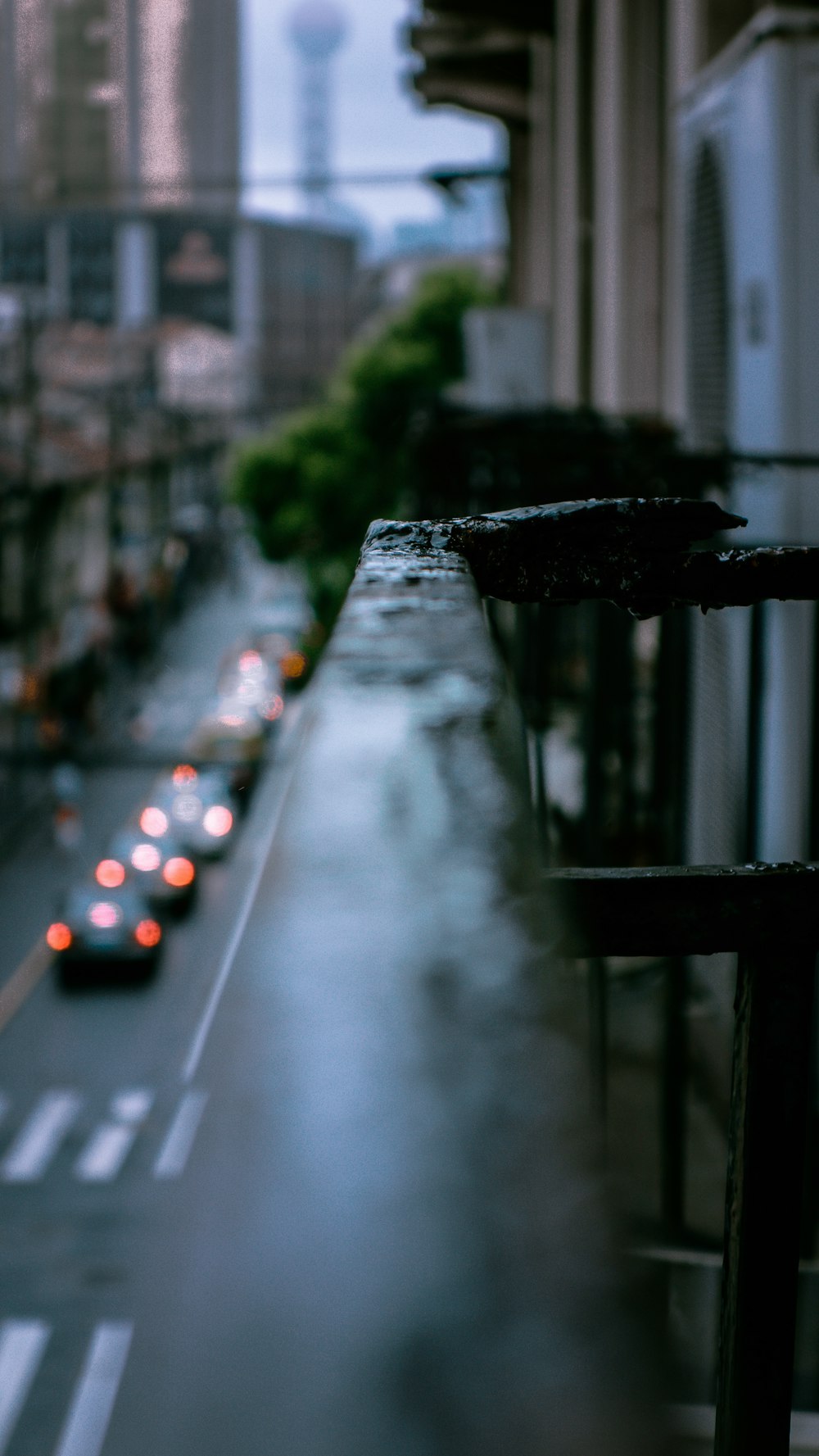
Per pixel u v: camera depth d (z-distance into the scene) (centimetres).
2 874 4225
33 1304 1678
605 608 1188
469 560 130
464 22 3362
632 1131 1134
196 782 4228
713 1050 1260
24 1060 2723
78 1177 2152
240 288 17475
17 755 3847
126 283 17250
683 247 1619
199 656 8188
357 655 96
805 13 1197
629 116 2105
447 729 83
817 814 1005
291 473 5981
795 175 1202
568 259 2739
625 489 1234
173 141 9706
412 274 14300
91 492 8112
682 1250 924
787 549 135
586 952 125
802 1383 833
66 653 6588
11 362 9144
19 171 12000
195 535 10831
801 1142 129
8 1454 1391
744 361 1322
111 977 3111
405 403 5612
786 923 126
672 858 1154
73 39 11912
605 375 2264
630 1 2094
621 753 1395
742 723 1294
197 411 12838
